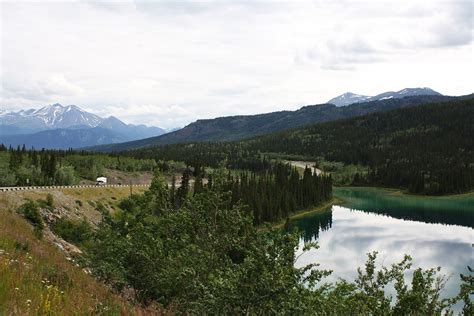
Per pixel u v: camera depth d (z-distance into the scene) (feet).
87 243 147.74
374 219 442.91
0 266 40.88
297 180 531.50
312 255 274.98
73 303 38.75
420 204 556.92
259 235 50.96
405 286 47.96
